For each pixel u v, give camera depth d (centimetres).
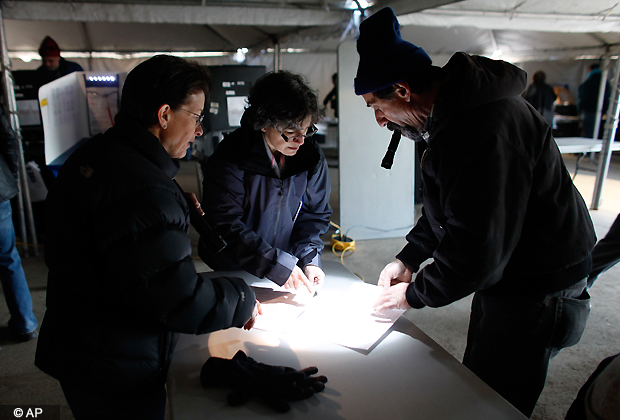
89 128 331
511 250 92
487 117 90
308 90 123
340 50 358
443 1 290
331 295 133
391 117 110
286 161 144
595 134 676
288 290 137
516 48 730
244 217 151
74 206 81
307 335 110
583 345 229
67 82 321
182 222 86
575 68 868
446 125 94
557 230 96
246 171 137
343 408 83
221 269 162
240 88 358
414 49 97
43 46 391
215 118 358
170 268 81
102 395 90
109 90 328
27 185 350
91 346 86
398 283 130
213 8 338
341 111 369
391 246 380
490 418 81
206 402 85
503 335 105
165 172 90
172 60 87
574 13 410
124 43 683
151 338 91
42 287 302
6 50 323
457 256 92
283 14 350
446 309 271
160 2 330
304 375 89
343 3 350
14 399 187
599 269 148
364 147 379
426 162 102
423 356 101
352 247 373
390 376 93
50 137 324
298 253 150
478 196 88
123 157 83
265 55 819
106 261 79
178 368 96
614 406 69
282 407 82
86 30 639
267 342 107
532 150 92
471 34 718
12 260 222
